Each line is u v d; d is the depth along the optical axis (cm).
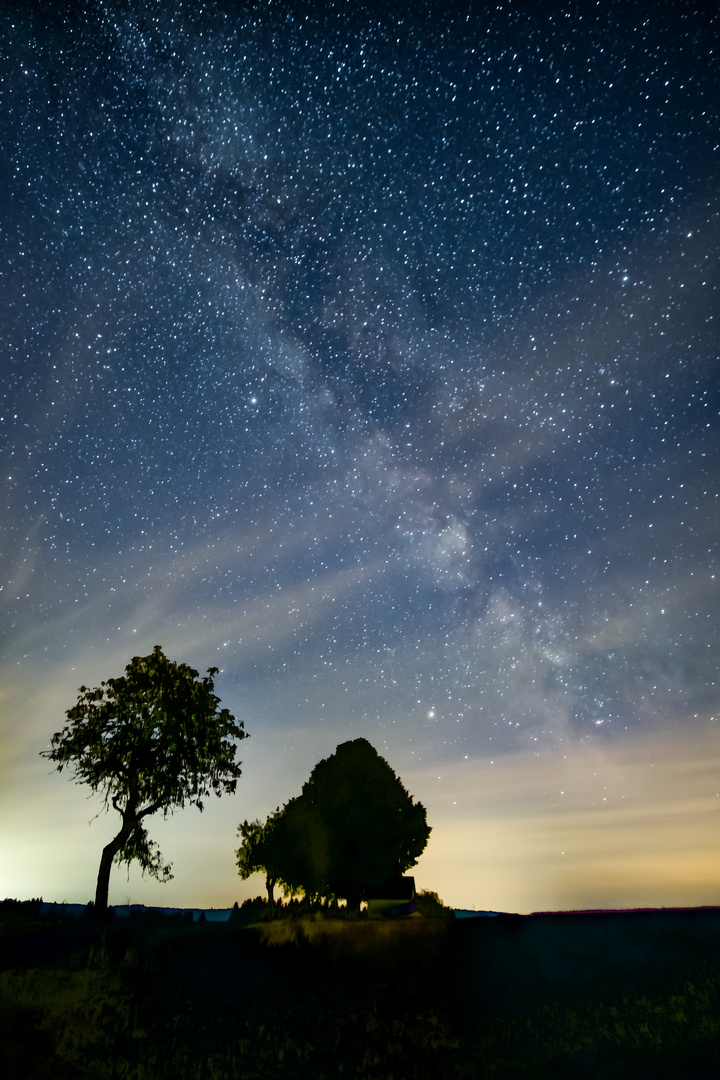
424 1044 1546
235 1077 1348
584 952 2184
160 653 2788
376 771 3750
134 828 2550
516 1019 1683
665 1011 1652
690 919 2406
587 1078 1335
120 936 2695
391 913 3384
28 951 2342
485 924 2588
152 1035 1541
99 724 2647
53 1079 1241
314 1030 1636
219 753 2764
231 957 2288
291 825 3731
